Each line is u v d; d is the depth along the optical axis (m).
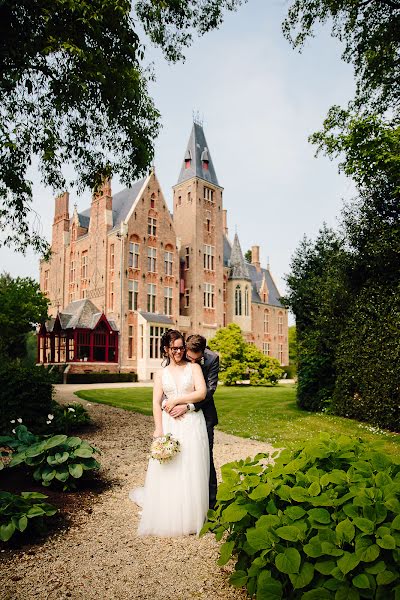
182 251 39.12
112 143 10.87
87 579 3.06
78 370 28.59
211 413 4.59
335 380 12.13
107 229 33.84
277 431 9.07
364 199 11.44
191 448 4.01
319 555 2.02
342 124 10.45
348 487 2.42
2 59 7.37
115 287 32.34
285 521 2.28
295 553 2.09
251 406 13.63
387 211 11.12
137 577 3.09
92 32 7.91
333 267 12.41
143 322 32.09
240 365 27.62
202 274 38.44
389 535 1.97
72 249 38.38
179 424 4.07
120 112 10.02
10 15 7.08
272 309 51.19
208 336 38.09
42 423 8.30
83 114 10.02
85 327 30.03
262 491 2.44
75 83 8.09
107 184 34.44
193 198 38.81
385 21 11.21
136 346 32.16
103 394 17.05
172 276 36.16
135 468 6.21
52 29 7.47
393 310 9.38
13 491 4.70
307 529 2.24
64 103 9.17
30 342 41.78
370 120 9.49
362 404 10.13
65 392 18.33
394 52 11.19
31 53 7.54
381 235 10.39
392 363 9.07
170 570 3.19
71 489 5.06
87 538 3.80
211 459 4.50
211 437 4.53
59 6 7.12
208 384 4.48
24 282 32.19
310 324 14.53
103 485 5.39
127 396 16.28
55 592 2.88
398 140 9.02
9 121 9.74
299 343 14.45
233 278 43.22
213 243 40.12
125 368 31.16
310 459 2.85
